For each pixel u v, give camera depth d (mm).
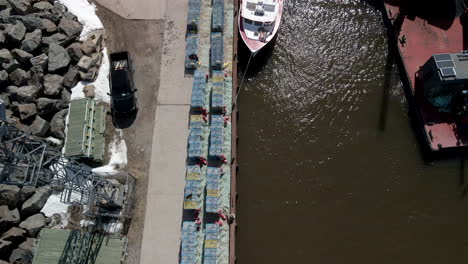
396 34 42375
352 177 38156
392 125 40000
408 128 39844
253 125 40375
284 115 40719
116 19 42875
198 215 35438
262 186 38000
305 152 39188
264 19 41094
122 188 35344
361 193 37594
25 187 33875
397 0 43781
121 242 33688
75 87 39625
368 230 36250
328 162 38781
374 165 38562
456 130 38531
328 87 41812
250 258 35625
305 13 44938
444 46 41781
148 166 37438
